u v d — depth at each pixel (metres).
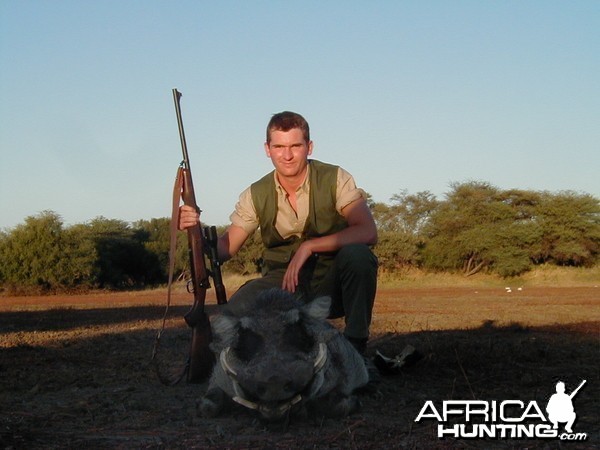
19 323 7.18
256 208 2.84
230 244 2.91
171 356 4.03
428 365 3.38
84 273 20.03
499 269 22.05
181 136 2.80
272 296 2.15
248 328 2.03
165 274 23.45
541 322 6.50
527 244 22.56
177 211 2.78
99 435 2.14
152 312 8.92
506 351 3.89
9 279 19.75
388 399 2.63
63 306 11.57
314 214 2.77
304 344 2.04
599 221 23.11
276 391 1.89
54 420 2.35
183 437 2.09
